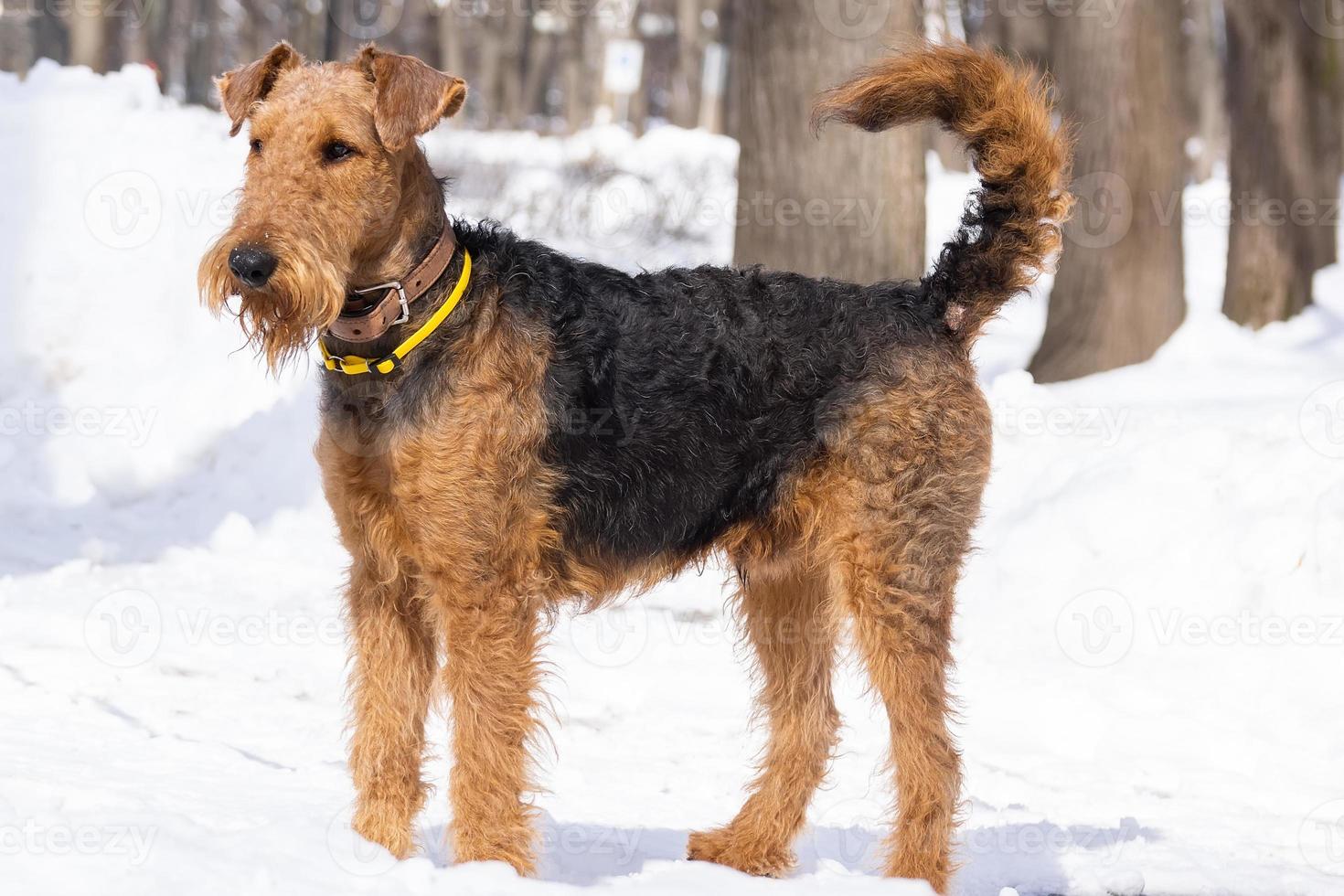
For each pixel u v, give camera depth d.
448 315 4.52
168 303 12.52
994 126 5.11
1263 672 7.48
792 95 11.41
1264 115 15.02
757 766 5.62
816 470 5.04
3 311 12.28
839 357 5.04
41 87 14.28
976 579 8.84
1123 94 13.59
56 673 7.14
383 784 4.72
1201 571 8.22
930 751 4.97
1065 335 13.91
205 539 10.41
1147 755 6.81
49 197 12.96
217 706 6.86
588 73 51.00
